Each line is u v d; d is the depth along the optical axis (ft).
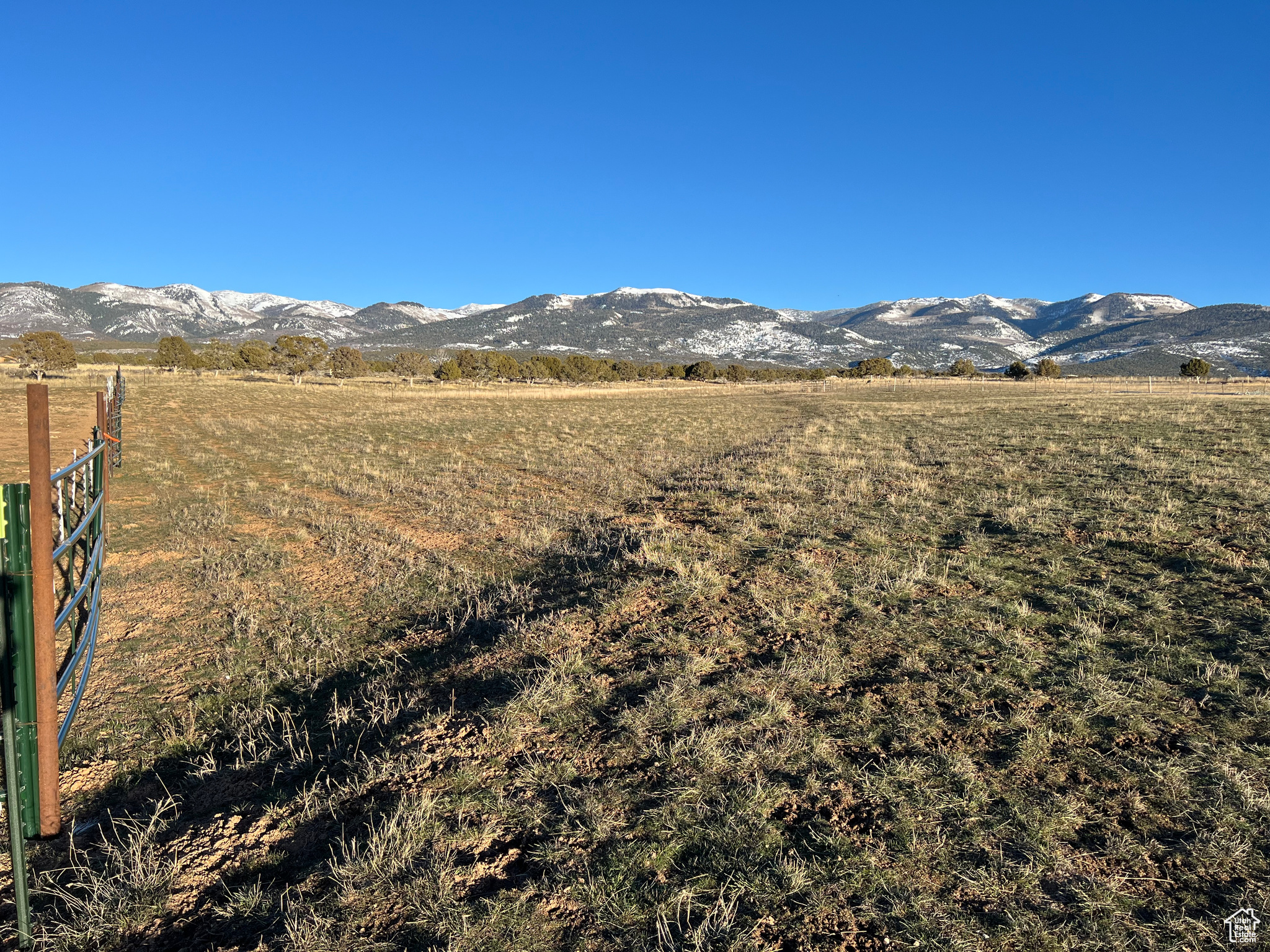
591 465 59.06
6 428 82.12
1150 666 16.31
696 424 100.17
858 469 47.91
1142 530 27.68
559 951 9.07
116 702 18.90
